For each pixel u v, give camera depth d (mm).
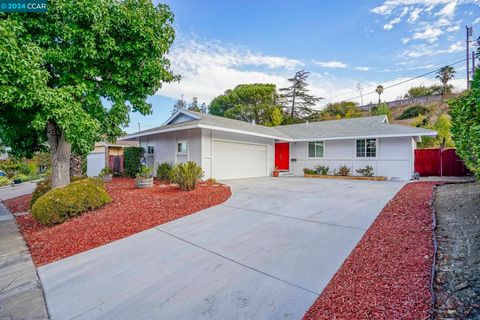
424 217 4582
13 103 4953
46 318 2369
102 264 3514
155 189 8508
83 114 5914
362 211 5578
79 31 5547
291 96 37500
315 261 3289
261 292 2646
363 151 13281
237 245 3967
